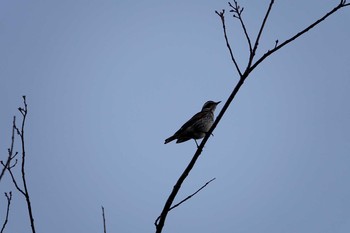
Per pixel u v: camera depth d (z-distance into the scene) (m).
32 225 8.90
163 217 9.69
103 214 9.80
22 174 9.33
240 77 10.95
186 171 10.68
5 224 8.92
